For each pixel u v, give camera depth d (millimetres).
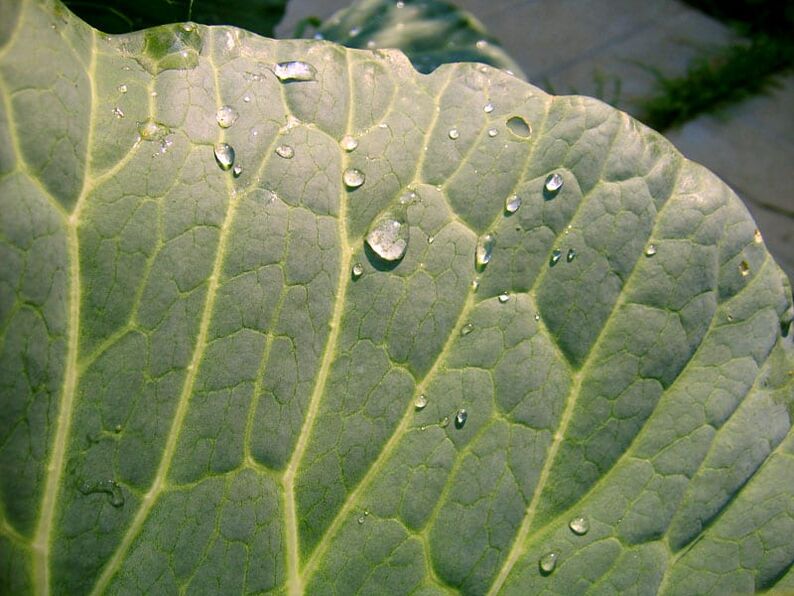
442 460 182
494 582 183
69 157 157
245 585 167
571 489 190
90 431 155
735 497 199
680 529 194
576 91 618
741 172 576
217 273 168
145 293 162
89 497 154
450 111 196
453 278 187
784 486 202
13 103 151
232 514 167
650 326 197
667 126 606
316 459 175
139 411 160
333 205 181
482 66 203
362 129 188
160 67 173
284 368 173
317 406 176
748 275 208
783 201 557
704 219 203
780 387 208
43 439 150
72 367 154
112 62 170
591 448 192
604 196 197
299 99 183
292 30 581
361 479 178
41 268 151
